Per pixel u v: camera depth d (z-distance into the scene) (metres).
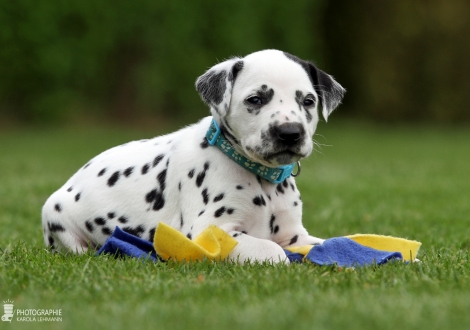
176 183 7.40
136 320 4.82
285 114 6.74
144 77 34.25
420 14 42.53
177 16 33.78
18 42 31.55
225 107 6.95
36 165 21.17
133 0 33.00
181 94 34.66
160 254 6.80
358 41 43.03
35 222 11.31
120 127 34.50
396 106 43.59
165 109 36.00
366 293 5.52
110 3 32.56
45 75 32.66
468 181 17.94
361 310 4.95
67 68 32.69
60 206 8.00
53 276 6.05
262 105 6.86
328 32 43.06
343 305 5.10
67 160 22.69
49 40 31.94
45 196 14.44
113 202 7.72
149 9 33.28
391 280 6.01
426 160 24.91
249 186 7.10
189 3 33.81
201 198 7.14
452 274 6.30
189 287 5.67
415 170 21.11
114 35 33.19
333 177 18.84
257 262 6.55
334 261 6.68
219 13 34.50
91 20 32.31
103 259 6.77
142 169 7.74
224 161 7.13
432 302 5.20
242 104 6.91
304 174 19.67
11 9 31.08
